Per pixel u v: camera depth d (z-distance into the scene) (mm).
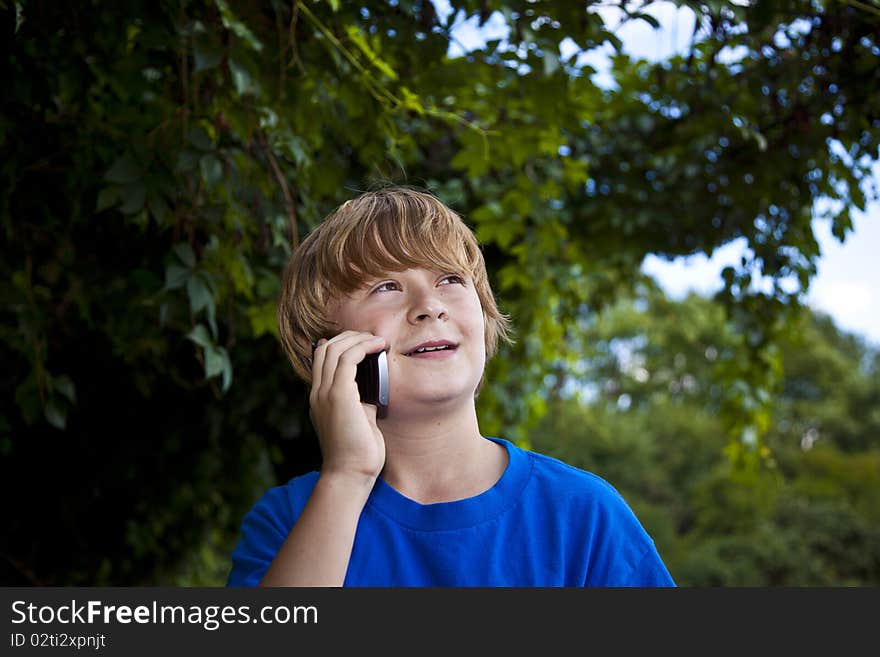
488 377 3867
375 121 2227
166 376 3830
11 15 1907
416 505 1115
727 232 3543
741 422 3844
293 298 1256
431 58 2082
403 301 1141
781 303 3475
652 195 3543
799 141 2865
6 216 2199
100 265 2705
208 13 1900
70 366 3711
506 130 2494
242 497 4438
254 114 2066
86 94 2117
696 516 21641
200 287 1967
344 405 1087
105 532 4258
